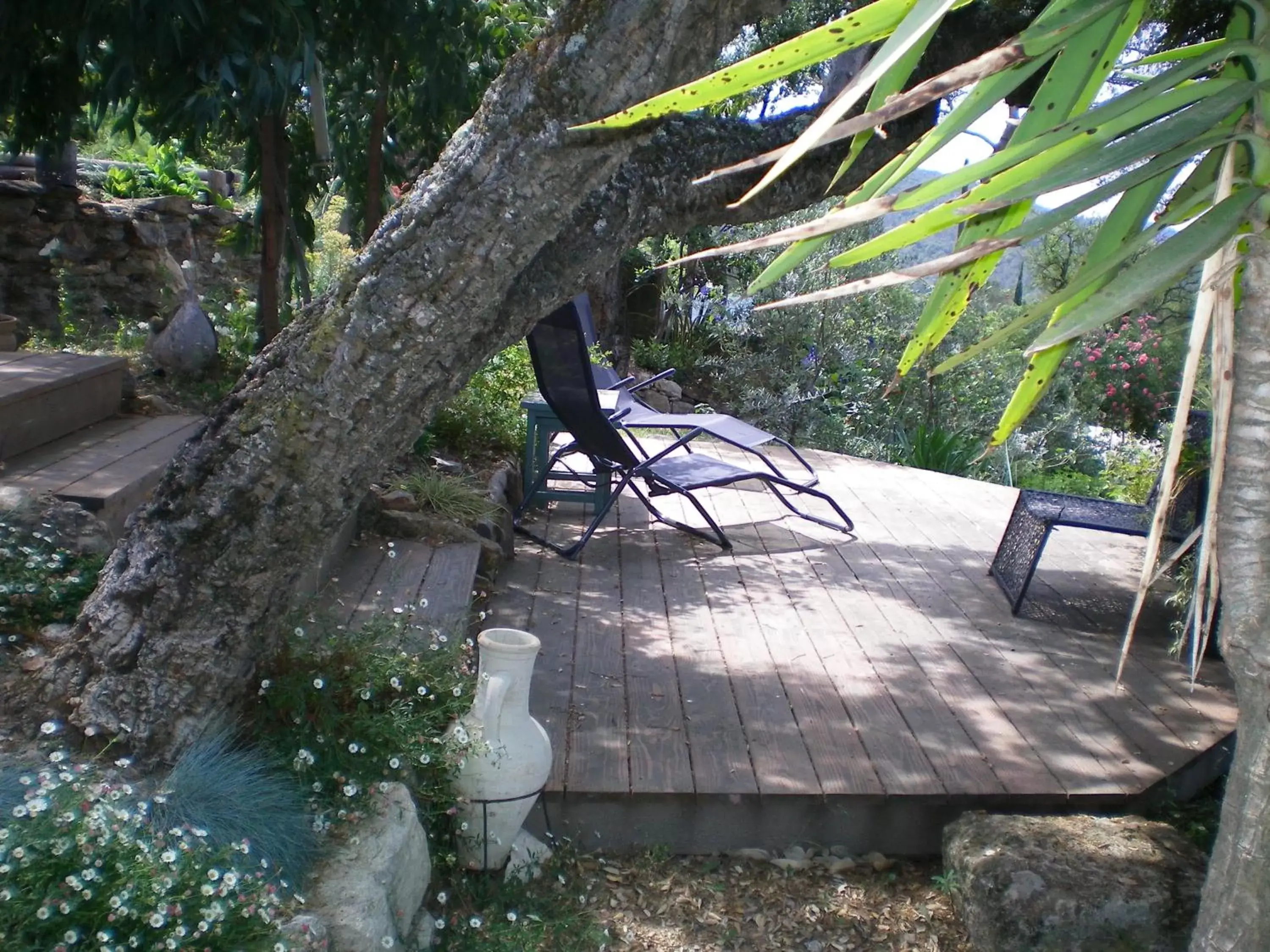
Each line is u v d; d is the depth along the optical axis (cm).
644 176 235
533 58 193
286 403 219
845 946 266
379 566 403
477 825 268
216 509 225
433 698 277
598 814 296
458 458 578
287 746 246
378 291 209
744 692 358
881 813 300
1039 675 386
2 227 675
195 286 796
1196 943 192
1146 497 526
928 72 268
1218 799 333
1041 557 529
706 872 290
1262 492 163
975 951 261
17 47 397
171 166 841
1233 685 386
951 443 843
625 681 362
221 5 358
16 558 278
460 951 244
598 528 541
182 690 231
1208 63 132
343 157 575
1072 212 129
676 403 950
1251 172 137
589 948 256
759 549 521
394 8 419
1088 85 139
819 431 907
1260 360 157
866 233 914
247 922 178
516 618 412
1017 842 271
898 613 441
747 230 989
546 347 463
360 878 213
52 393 395
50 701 235
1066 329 128
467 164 199
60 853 167
